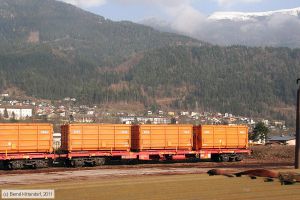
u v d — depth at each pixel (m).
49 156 40.09
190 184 26.19
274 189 24.30
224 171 31.62
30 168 40.19
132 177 31.62
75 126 41.69
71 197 22.02
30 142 39.53
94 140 42.34
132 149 45.75
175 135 46.22
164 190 24.00
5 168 39.72
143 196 22.22
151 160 47.84
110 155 42.88
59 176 33.00
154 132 45.25
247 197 22.00
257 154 54.62
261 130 117.62
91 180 29.70
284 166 41.72
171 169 38.69
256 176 29.05
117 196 22.22
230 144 48.66
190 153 46.59
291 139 121.19
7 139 38.62
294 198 21.78
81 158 41.75
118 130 43.53
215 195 22.50
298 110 32.53
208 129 47.66
